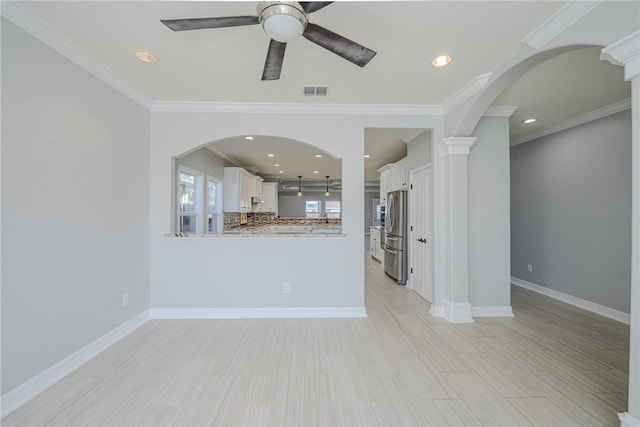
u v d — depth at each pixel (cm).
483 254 335
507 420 167
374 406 179
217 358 236
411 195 458
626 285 317
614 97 299
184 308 324
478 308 335
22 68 177
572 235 379
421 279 420
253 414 172
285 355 241
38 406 177
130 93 281
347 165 329
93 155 236
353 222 331
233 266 327
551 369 221
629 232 314
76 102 218
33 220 186
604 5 152
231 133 324
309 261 330
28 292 183
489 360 235
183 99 308
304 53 217
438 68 240
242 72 248
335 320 321
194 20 144
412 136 430
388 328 299
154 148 321
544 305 376
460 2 164
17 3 166
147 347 254
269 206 875
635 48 138
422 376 212
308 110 326
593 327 304
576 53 218
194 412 173
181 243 324
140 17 178
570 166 381
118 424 163
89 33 194
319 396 188
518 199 473
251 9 173
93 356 236
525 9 169
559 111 340
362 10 171
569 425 164
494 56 221
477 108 278
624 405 180
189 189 480
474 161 334
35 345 188
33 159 185
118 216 268
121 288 273
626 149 317
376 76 254
